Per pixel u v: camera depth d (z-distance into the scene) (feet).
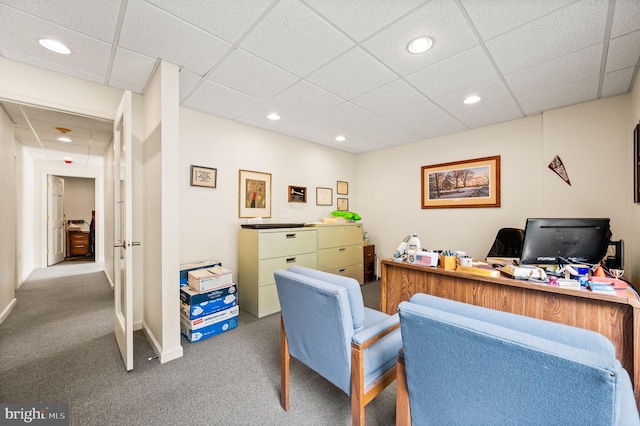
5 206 9.61
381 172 15.31
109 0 4.70
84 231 22.45
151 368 6.46
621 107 8.25
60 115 9.66
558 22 5.16
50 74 7.10
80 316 9.71
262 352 7.29
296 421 4.84
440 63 6.66
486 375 2.39
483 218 11.39
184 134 9.60
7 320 9.34
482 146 11.41
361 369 3.79
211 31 5.55
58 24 5.32
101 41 5.87
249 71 7.11
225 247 10.70
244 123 11.23
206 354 7.16
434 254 6.51
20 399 5.37
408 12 4.97
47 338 7.98
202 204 10.08
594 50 6.06
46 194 18.42
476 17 5.06
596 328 4.58
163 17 5.14
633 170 7.63
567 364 1.95
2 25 5.32
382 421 4.85
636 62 6.52
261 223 11.85
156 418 4.89
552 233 5.52
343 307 3.77
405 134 12.58
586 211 8.80
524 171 10.32
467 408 2.61
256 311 9.89
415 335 2.80
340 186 15.57
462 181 11.99
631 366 4.30
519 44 5.87
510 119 10.53
